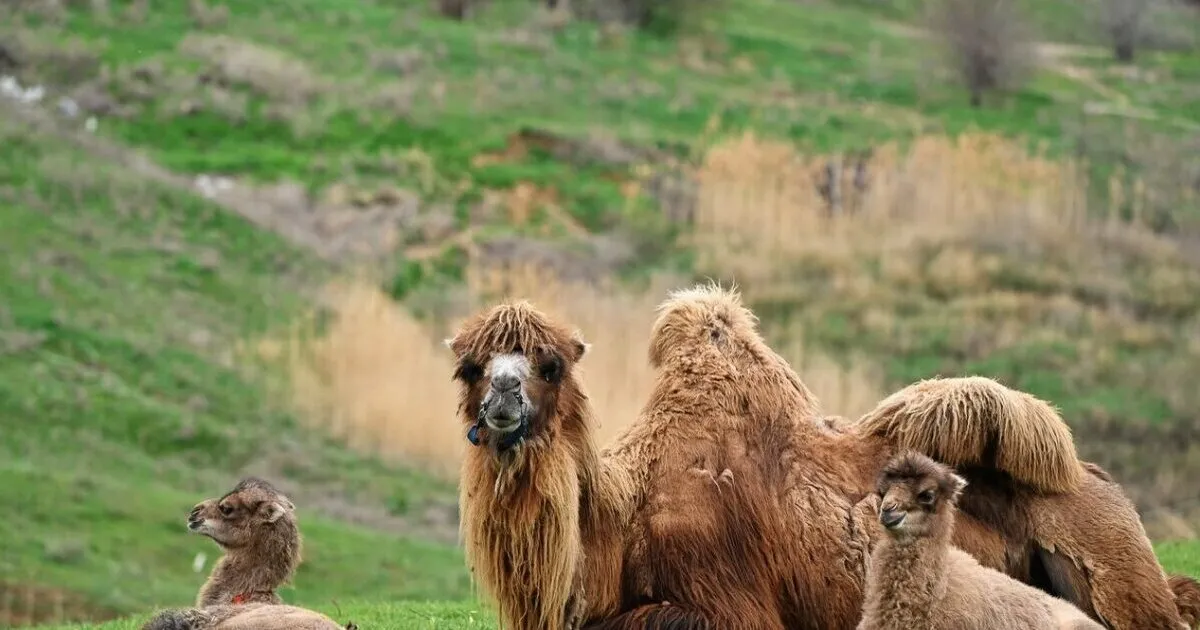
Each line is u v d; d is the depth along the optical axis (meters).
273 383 110.44
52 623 70.94
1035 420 29.69
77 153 145.25
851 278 139.12
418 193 157.25
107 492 88.50
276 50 185.38
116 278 122.38
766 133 179.75
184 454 99.44
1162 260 144.88
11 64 166.00
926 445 29.80
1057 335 127.31
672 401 29.88
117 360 109.06
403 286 136.50
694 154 171.88
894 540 26.42
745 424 29.72
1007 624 26.75
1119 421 113.12
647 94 191.75
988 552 29.45
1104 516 29.88
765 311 133.50
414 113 174.00
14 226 125.44
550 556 26.81
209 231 136.00
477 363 27.22
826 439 30.20
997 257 141.88
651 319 120.00
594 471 27.97
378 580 78.88
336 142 167.50
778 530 28.94
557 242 149.38
